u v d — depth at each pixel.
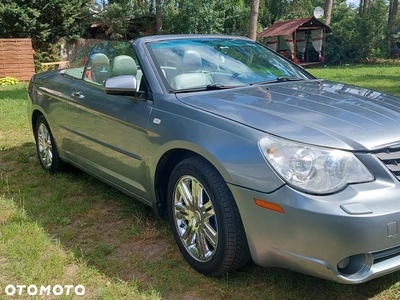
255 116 2.69
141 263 3.09
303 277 2.83
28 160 5.71
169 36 3.97
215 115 2.79
